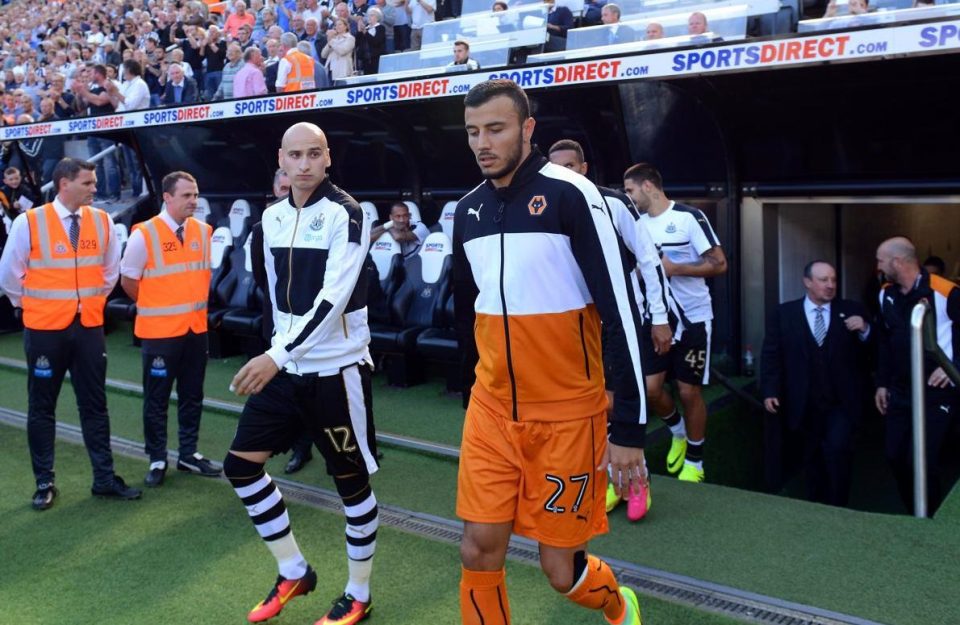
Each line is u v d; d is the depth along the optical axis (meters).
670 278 4.33
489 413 2.35
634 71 4.84
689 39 5.86
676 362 4.39
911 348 3.72
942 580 3.09
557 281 2.21
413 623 2.99
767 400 5.16
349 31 9.22
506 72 5.35
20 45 17.12
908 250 4.50
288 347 2.68
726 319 6.27
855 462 6.27
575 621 2.94
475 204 2.34
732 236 6.15
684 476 4.46
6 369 7.37
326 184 2.96
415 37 8.77
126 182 10.55
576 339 2.25
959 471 5.59
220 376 6.79
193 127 8.64
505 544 2.35
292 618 3.08
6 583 3.41
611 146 6.55
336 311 2.76
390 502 4.14
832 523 3.65
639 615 2.66
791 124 5.76
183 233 4.50
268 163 8.26
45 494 4.21
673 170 6.30
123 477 4.64
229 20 11.73
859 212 7.06
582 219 2.17
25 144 10.39
